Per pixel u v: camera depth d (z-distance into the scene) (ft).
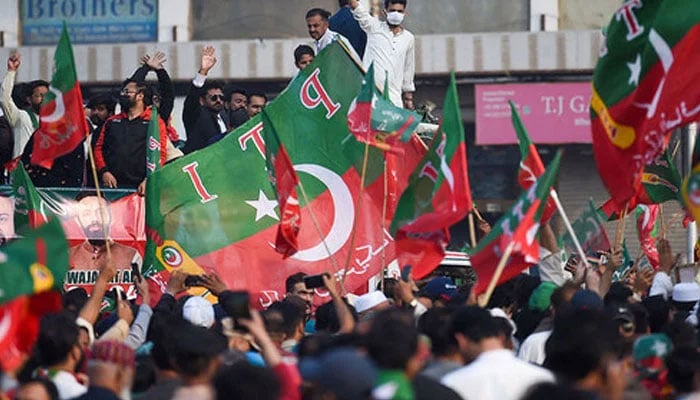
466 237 279.69
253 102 172.96
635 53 107.24
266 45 306.96
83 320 95.20
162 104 171.42
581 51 301.84
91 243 147.74
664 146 108.06
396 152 122.62
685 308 117.91
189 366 73.41
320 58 134.41
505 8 308.19
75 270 147.23
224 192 134.72
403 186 130.72
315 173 133.80
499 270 89.71
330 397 58.18
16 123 173.88
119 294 101.04
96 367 72.43
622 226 119.34
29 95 179.63
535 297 107.45
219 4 312.50
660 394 84.43
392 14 162.71
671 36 105.70
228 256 133.90
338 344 72.18
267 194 134.92
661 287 125.70
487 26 308.40
